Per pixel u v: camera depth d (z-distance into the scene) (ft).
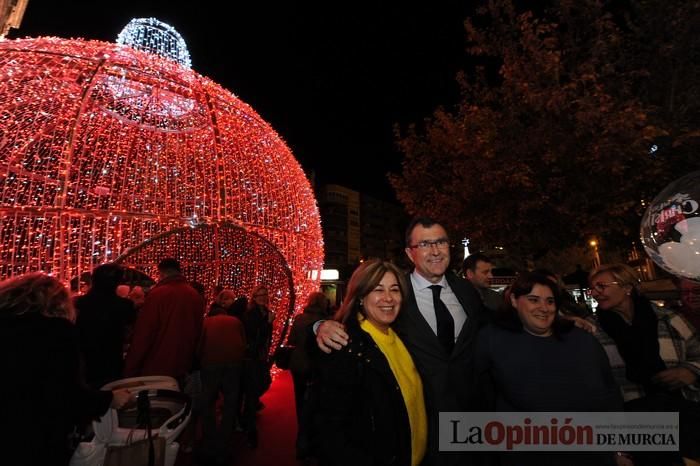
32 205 18.52
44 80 19.65
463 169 29.66
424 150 36.19
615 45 23.54
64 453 5.90
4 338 5.66
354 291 6.52
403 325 7.21
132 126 21.26
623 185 21.56
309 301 16.30
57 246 18.37
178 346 12.80
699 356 7.89
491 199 27.50
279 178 25.94
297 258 26.48
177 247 27.35
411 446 5.82
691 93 21.09
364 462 5.31
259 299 18.93
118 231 20.26
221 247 27.14
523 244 28.17
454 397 6.82
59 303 6.36
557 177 23.02
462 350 7.18
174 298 13.20
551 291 7.10
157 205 21.93
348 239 208.54
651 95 23.16
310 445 5.96
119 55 22.21
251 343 17.54
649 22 22.25
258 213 24.34
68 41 22.74
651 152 21.33
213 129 23.00
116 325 11.62
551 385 6.74
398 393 5.83
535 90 23.48
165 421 8.61
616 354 8.78
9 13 34.65
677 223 5.77
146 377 9.29
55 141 19.29
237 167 23.61
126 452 7.47
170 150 22.13
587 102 20.47
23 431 5.39
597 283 8.80
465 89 31.09
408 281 7.95
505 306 7.70
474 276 12.37
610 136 20.39
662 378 7.50
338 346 5.63
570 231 24.73
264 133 26.43
